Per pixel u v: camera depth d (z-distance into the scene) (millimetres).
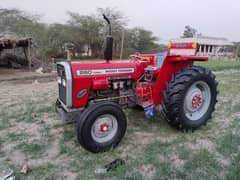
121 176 1714
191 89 2594
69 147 2229
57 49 15914
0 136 2498
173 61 2590
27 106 3650
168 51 2756
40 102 3932
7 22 15773
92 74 2174
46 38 15703
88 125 1973
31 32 15258
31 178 1719
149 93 2576
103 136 2146
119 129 2205
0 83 6316
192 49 2660
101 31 19969
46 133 2578
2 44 9133
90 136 2016
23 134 2551
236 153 2076
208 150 2146
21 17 16562
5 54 11977
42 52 13445
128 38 21828
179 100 2418
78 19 19688
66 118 2195
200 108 2775
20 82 6523
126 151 2148
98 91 2324
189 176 1717
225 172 1768
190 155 2039
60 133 2590
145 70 2592
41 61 12305
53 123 2900
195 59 2592
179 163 1920
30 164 1925
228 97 4270
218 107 3607
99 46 20453
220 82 6070
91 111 1978
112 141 2166
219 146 2215
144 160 1965
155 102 2643
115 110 2123
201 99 2719
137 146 2256
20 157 2049
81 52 20000
